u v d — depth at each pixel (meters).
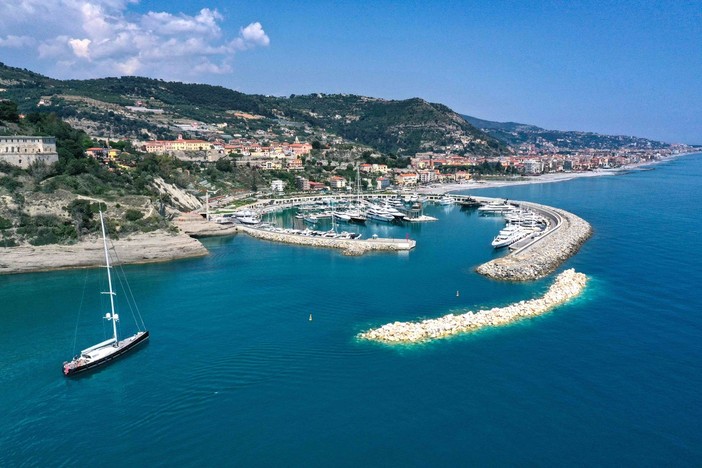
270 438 59.91
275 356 79.69
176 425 62.62
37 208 140.12
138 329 91.44
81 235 138.12
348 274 130.12
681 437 60.41
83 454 57.50
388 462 55.88
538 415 64.44
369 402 67.06
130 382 72.56
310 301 106.44
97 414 64.94
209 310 101.25
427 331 87.00
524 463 55.88
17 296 110.81
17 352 82.19
